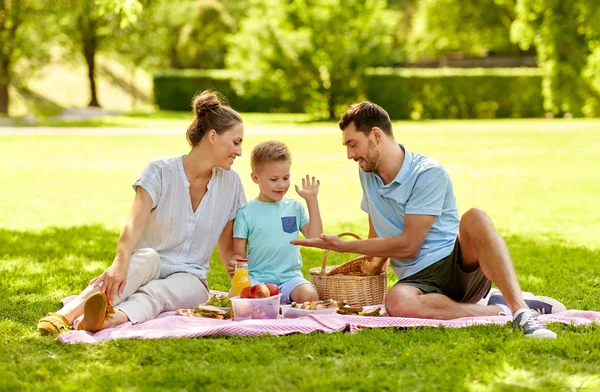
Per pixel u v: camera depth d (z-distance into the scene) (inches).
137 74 2242.9
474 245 217.0
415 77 1690.5
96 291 214.1
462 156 874.8
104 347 189.0
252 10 1674.5
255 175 249.3
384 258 240.8
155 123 1454.2
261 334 199.0
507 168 763.4
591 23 1374.3
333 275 243.8
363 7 1609.3
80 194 587.8
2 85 1583.4
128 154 908.0
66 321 207.3
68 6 1535.4
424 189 224.1
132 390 160.7
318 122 1507.1
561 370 169.8
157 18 1802.4
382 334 198.7
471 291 230.8
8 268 311.1
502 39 2123.5
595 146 985.5
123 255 217.5
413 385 161.3
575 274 310.3
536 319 198.7
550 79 1512.1
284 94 1641.2
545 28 1472.7
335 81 1621.6
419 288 222.4
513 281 205.2
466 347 185.3
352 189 618.8
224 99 241.3
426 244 229.1
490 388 159.3
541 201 552.4
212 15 2130.9
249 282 229.3
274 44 1593.3
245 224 247.9
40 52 1563.7
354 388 160.1
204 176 237.3
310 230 248.2
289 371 169.0
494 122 1523.1
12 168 762.2
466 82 1696.6
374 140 226.4
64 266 318.0
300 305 226.5
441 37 2166.6
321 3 1596.9
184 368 172.6
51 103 1892.2
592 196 575.2
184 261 238.7
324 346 187.5
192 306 234.2
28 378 168.7
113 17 1674.5
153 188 229.3
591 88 1512.1
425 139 1096.2
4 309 237.5
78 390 161.2
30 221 458.6
